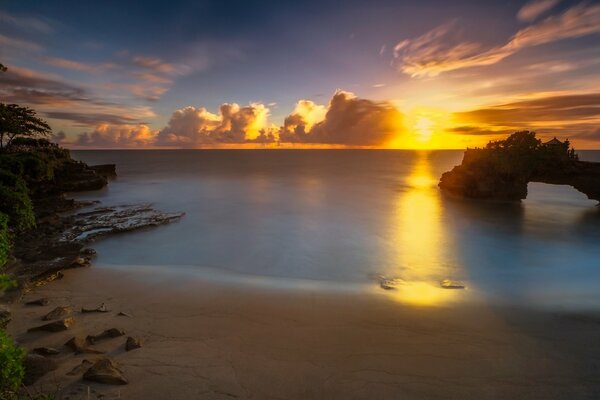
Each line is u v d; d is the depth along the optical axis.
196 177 102.31
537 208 54.19
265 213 47.06
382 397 10.02
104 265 23.53
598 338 13.77
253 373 10.98
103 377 10.16
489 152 62.00
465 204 56.75
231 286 19.38
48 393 9.38
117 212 42.88
